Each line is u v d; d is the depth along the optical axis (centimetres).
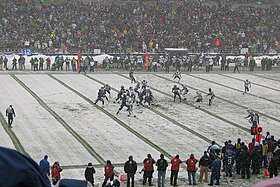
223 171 2494
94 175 2309
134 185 2238
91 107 3750
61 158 2530
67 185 210
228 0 8144
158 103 4003
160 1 7750
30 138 2855
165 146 2828
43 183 198
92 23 6975
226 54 6644
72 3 7294
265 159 2581
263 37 7356
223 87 4869
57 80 4872
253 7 7988
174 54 6312
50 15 6938
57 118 3362
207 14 7550
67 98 4041
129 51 6569
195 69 5969
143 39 6862
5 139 2805
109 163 2127
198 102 4100
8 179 191
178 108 3850
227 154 2412
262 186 236
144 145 2830
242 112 3812
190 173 2272
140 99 3906
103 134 3016
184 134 3102
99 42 6681
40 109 3606
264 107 4028
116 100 3919
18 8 6931
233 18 7575
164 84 4881
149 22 7206
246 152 2383
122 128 3178
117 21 7106
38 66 5606
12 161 196
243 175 2400
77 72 5447
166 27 7181
